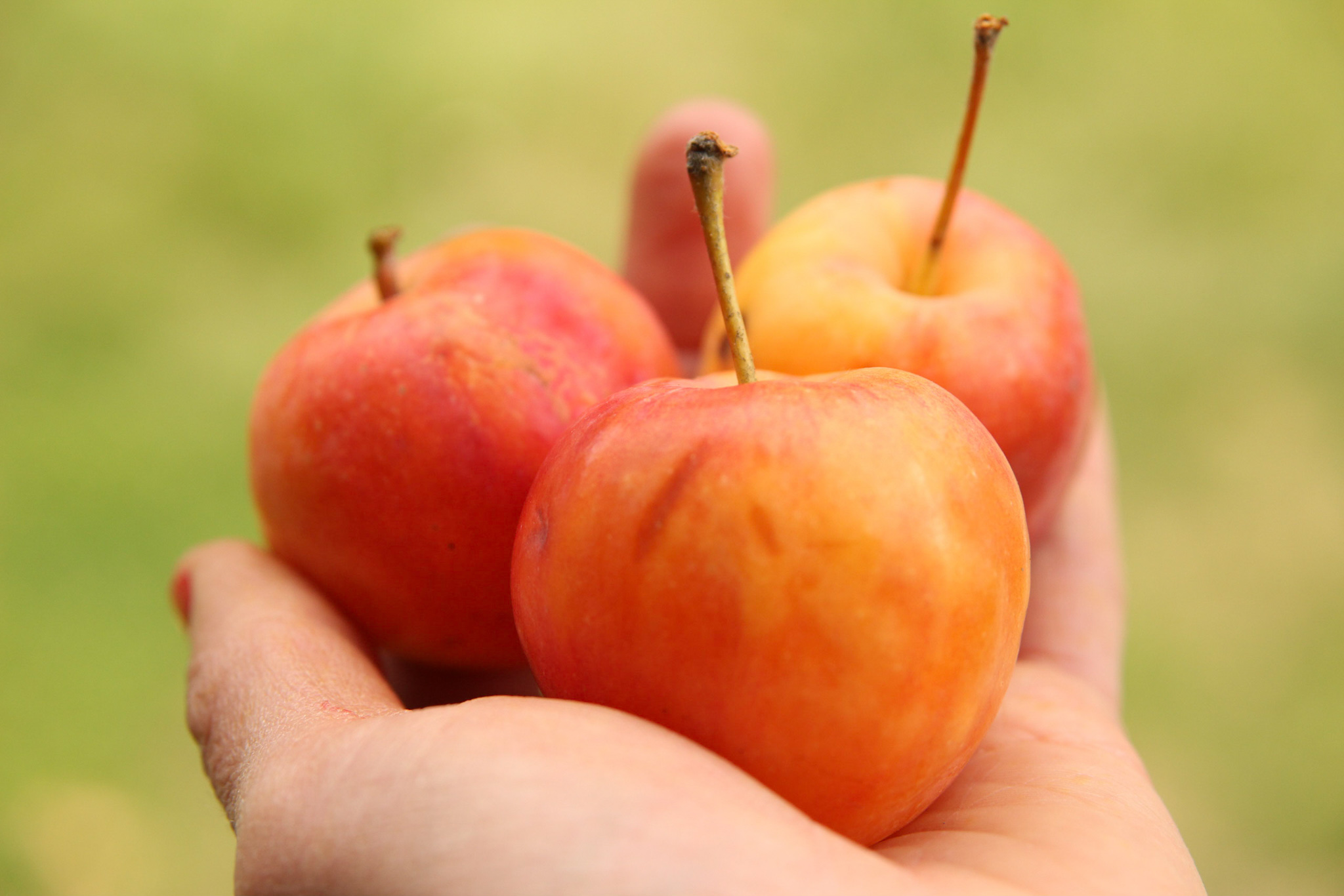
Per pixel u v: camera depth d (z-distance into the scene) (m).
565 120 0.66
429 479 0.23
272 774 0.20
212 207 0.59
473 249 0.24
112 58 0.66
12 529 0.45
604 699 0.20
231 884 0.37
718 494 0.19
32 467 0.47
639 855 0.18
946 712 0.19
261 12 0.70
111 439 0.48
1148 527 0.46
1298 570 0.45
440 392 0.23
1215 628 0.43
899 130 0.66
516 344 0.23
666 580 0.19
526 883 0.18
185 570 0.25
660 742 0.19
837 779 0.19
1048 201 0.60
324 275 0.56
